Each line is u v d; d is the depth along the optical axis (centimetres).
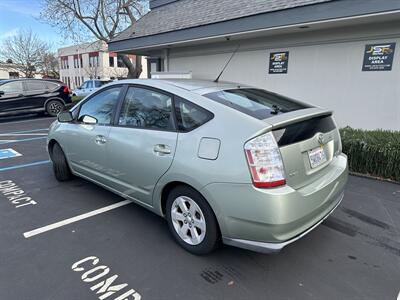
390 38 532
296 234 214
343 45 592
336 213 338
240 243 222
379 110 569
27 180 446
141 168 279
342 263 249
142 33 920
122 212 341
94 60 4234
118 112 314
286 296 212
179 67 962
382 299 209
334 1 494
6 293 212
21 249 267
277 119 220
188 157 236
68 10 1527
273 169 203
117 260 251
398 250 268
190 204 248
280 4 588
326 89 632
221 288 219
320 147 250
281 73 700
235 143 212
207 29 716
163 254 260
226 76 823
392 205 357
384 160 435
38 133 850
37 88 1181
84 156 359
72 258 254
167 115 264
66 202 368
